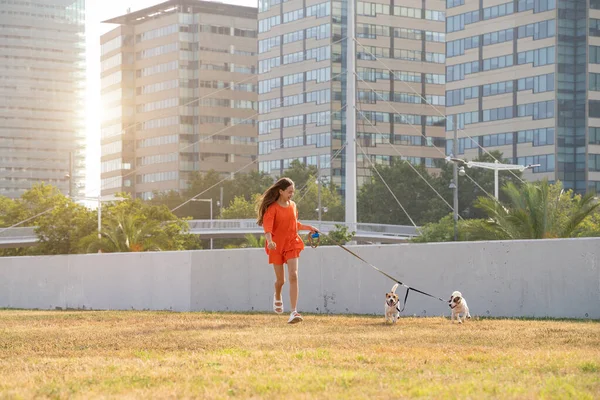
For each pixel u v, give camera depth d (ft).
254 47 623.77
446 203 349.61
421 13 503.61
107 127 649.61
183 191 525.34
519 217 95.14
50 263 95.81
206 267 76.33
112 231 173.78
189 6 611.88
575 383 21.83
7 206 358.43
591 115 383.45
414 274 62.13
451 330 40.34
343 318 52.03
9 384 22.76
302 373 24.09
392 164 444.96
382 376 23.44
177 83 600.80
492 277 58.18
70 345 34.24
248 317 52.90
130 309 84.17
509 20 401.49
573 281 54.75
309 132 492.95
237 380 22.91
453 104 423.64
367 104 485.15
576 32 386.52
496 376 23.35
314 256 68.13
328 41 483.10
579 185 383.45
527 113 394.52
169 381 23.12
